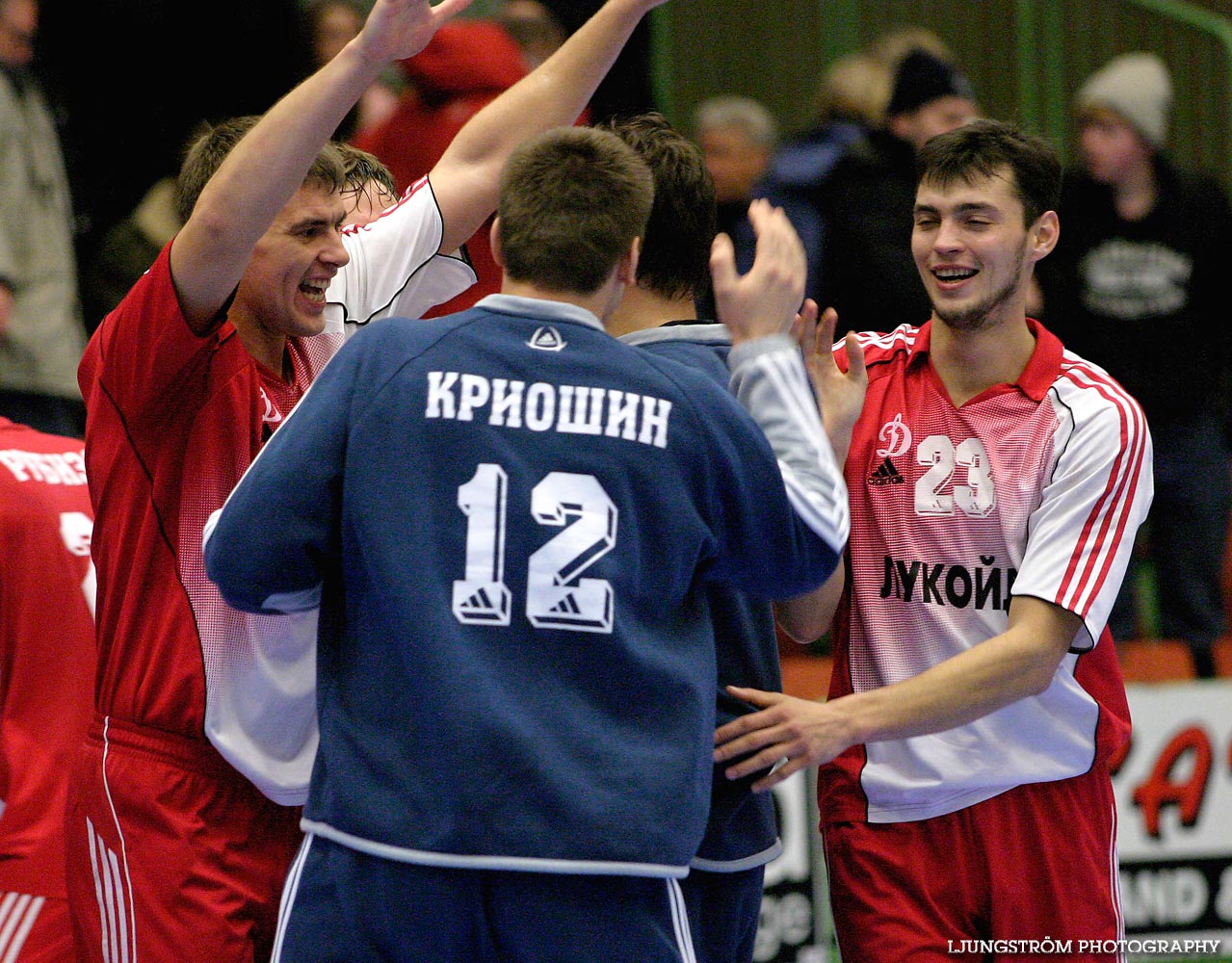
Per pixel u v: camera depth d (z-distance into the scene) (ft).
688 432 27.55
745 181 68.33
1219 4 92.02
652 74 82.58
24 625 38.78
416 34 29.22
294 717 32.42
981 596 36.04
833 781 37.32
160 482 32.22
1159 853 61.57
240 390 32.53
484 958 26.89
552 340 27.71
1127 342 70.08
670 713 27.17
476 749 25.99
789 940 56.54
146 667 32.63
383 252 37.32
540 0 74.23
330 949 26.89
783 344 29.12
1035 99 86.43
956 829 36.55
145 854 32.48
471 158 38.42
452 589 26.63
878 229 62.64
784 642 68.18
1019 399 36.01
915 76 62.95
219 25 70.28
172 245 30.30
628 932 26.81
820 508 28.17
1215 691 62.64
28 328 60.80
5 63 60.95
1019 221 35.60
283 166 29.12
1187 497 70.28
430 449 27.09
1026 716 36.32
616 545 26.99
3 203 60.39
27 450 39.99
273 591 27.37
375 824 26.37
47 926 38.14
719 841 31.32
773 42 84.02
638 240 28.76
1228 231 70.44
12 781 38.52
